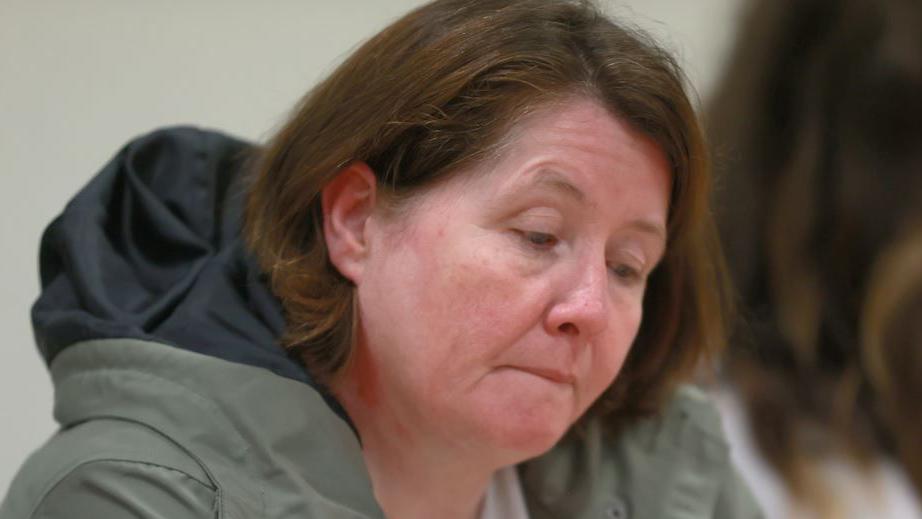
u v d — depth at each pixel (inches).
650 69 140.7
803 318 197.2
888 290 189.3
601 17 146.0
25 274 233.3
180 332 146.3
